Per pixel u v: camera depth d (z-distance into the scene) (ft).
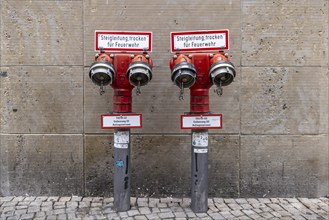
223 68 10.94
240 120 14.19
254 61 14.03
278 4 13.92
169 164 14.29
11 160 14.35
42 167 14.35
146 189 14.34
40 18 13.96
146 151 14.25
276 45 14.01
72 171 14.34
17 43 14.03
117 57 11.68
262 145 14.25
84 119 14.19
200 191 12.60
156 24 13.94
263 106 14.17
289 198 14.34
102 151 14.26
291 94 14.14
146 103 14.15
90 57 14.03
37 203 13.65
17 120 14.23
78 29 13.97
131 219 12.12
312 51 14.05
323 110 14.34
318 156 14.28
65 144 14.26
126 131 12.37
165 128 14.20
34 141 14.26
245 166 14.29
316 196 14.39
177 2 13.89
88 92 14.12
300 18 13.96
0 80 14.26
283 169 14.30
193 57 11.62
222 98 14.15
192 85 11.44
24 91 14.15
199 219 12.16
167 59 14.05
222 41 11.72
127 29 13.94
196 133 12.36
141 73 11.03
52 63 14.07
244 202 13.91
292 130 14.21
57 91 14.15
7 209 13.06
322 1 13.94
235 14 13.92
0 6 14.03
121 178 12.59
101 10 13.91
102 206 13.30
